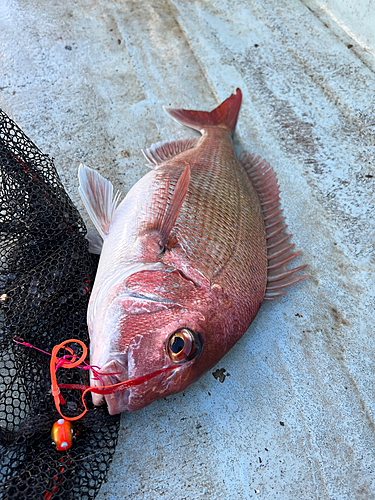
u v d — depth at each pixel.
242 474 0.46
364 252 0.61
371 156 0.70
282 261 0.54
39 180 0.49
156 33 0.84
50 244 0.48
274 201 0.61
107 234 0.51
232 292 0.45
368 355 0.54
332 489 0.46
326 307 0.57
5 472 0.40
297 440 0.48
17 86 0.72
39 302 0.44
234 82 0.79
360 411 0.50
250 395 0.50
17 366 0.42
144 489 0.43
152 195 0.50
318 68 0.80
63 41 0.80
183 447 0.46
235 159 0.62
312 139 0.72
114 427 0.44
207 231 0.47
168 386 0.39
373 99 0.75
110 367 0.38
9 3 0.84
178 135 0.70
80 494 0.41
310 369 0.53
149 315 0.40
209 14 0.89
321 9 0.89
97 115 0.71
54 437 0.39
